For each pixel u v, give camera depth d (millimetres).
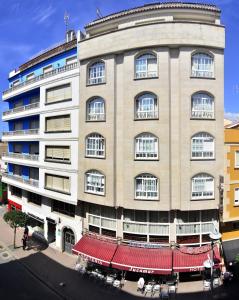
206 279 26312
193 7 26250
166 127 25375
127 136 26312
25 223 34875
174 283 25797
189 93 25562
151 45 25484
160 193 25500
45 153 33844
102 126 27656
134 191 26125
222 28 26016
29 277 27969
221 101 26250
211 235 20297
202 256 25547
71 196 30266
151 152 25766
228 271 26594
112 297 24219
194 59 25984
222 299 23375
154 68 26062
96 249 27453
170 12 26484
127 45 26188
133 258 25625
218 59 26188
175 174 25812
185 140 25547
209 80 25922
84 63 28953
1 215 48656
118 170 27266
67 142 30656
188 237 26641
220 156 26266
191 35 25312
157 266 24578
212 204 26109
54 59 35219
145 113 26000
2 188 55562
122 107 27094
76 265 29109
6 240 37469
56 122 32562
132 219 27359
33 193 39562
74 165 29969
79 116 29438
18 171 42875
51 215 34875
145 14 26859
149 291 24938
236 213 27234
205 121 25891
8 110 43219
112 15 28141
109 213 28422
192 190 25828
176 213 26375
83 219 30500
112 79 27172
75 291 25094
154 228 26797
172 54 25953
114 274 27156
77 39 29922
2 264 30766
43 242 36406
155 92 25562
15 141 41844
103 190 27641
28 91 37312
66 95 31219
